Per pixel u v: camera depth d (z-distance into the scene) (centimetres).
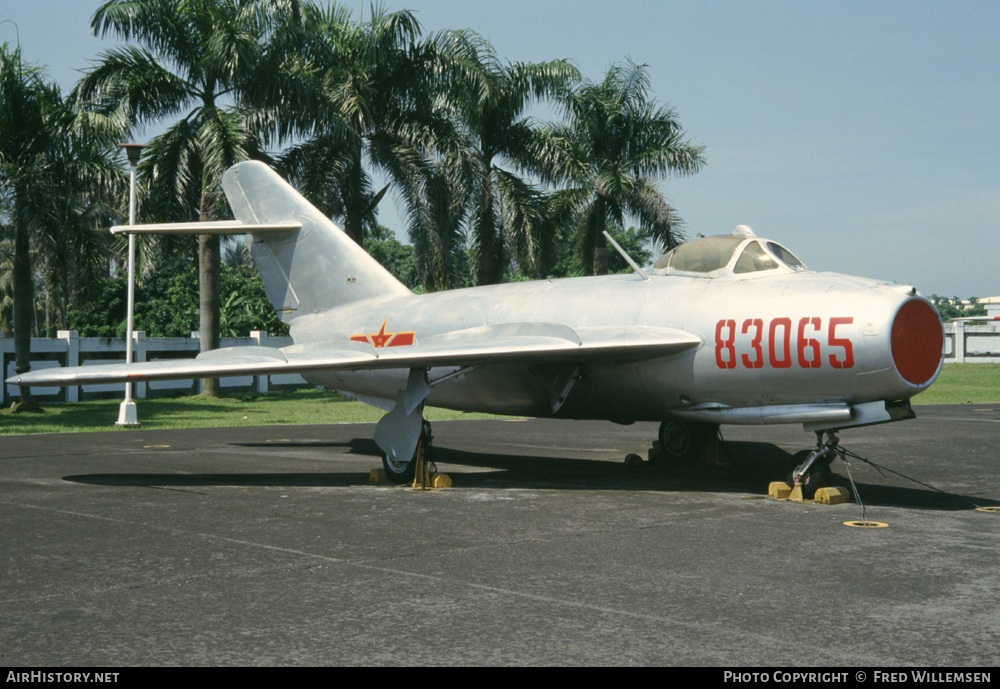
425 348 1105
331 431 1922
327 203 2745
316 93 2655
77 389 3020
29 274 2420
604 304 1183
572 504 970
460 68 2830
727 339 1027
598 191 3244
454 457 1455
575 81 3167
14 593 595
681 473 1249
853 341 928
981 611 555
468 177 2838
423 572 655
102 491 1063
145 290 4672
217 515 896
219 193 2586
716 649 485
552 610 557
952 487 1109
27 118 2345
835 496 971
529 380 1244
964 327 7031
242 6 2733
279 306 1644
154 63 2755
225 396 3012
